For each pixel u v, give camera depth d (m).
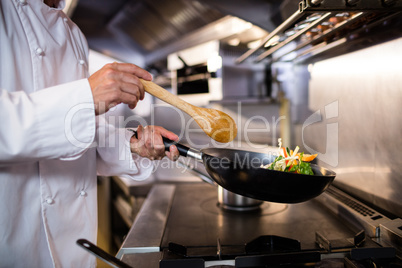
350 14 0.97
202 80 2.96
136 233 1.04
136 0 2.84
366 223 0.99
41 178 0.86
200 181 1.89
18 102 0.70
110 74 0.76
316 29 1.16
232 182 0.79
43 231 0.89
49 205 0.88
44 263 0.90
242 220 1.15
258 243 0.91
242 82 2.60
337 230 1.03
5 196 0.80
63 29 0.97
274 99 2.23
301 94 1.82
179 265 0.81
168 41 3.19
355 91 1.26
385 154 1.09
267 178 0.74
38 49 0.86
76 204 0.96
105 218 2.60
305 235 0.99
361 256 0.82
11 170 0.81
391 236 0.90
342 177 1.38
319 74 1.58
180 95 3.46
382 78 1.09
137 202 1.89
